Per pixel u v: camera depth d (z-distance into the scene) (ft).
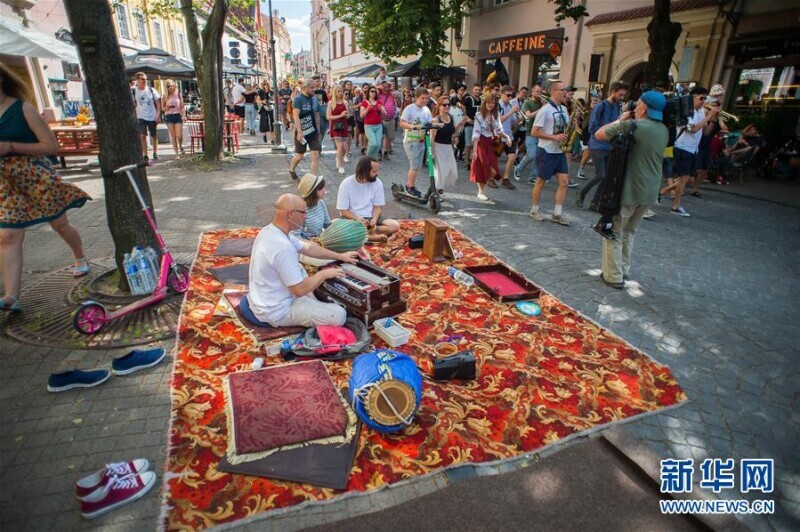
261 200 25.77
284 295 11.68
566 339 12.15
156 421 8.89
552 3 53.31
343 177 32.22
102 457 8.02
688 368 11.21
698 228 22.85
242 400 9.07
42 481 7.51
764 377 10.96
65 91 49.44
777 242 21.06
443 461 8.05
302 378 9.80
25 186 12.35
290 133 63.41
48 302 13.21
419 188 29.30
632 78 46.19
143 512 7.02
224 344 11.29
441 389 9.94
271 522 6.88
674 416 9.50
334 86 32.22
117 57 12.70
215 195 26.78
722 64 38.68
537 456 8.34
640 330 12.91
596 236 20.86
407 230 20.92
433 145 22.93
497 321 12.98
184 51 100.83
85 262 14.99
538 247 19.15
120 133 12.96
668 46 31.94
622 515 7.16
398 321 12.81
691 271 17.24
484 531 6.82
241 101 61.72
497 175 28.91
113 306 13.04
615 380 10.49
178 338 11.49
